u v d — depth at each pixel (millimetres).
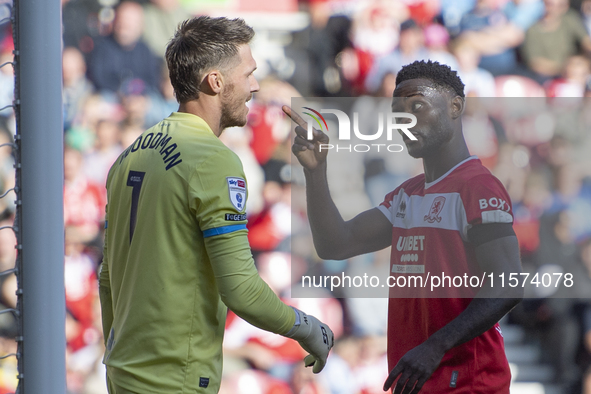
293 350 15617
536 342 14961
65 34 18000
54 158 5398
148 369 5504
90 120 17703
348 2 19750
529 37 19953
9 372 14523
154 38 18734
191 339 5562
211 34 5895
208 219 5410
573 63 19875
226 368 15375
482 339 6605
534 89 19516
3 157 17188
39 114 5355
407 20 19562
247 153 17906
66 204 16578
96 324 15570
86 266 15992
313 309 13781
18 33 5395
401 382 6262
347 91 19219
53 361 5387
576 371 14641
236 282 5402
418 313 6719
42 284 5355
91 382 15109
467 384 6555
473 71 19641
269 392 15125
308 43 19531
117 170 6090
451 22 20188
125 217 5828
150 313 5484
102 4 18438
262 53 19297
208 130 5844
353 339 14062
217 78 5902
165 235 5500
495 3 20172
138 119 18047
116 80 18219
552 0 19969
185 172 5477
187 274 5531
